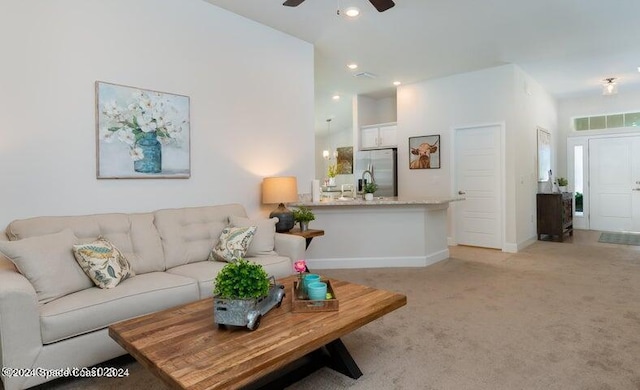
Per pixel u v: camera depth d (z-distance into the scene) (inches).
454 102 240.8
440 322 112.1
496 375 82.4
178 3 137.9
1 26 101.3
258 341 64.3
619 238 257.6
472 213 237.5
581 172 306.0
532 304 127.1
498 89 223.1
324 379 81.9
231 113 155.1
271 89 170.4
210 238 129.6
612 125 292.4
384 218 187.8
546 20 159.9
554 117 303.4
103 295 86.4
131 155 125.3
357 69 228.4
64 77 111.7
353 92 286.2
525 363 87.4
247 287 69.6
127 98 124.1
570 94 293.0
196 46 143.1
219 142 151.1
